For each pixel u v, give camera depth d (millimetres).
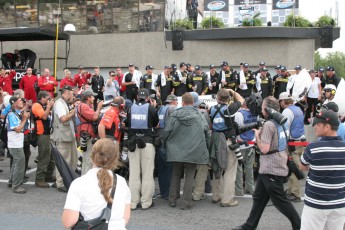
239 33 16516
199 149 6906
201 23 17469
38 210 7156
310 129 11000
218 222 6570
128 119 7203
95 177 3154
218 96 7258
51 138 8586
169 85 14062
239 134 7348
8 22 19359
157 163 8148
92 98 7844
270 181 5531
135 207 7254
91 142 7574
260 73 14086
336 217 4188
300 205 7414
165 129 7008
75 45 18625
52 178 9180
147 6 17797
